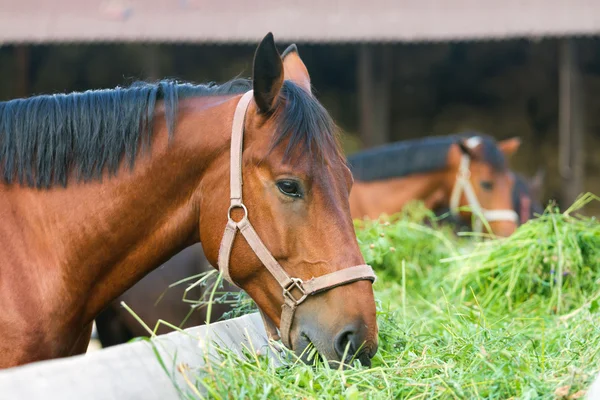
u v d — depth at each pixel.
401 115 21.72
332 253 3.43
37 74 19.42
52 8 15.70
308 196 3.46
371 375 3.27
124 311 5.84
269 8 15.99
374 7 16.03
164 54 19.61
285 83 3.66
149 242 3.76
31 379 2.50
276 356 3.66
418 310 5.43
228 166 3.60
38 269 3.67
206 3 16.11
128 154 3.70
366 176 10.41
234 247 3.57
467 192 10.19
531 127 21.45
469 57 21.31
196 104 3.81
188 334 3.24
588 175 20.80
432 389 3.13
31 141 3.73
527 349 3.91
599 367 3.40
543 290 5.30
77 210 3.71
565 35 14.87
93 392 2.62
